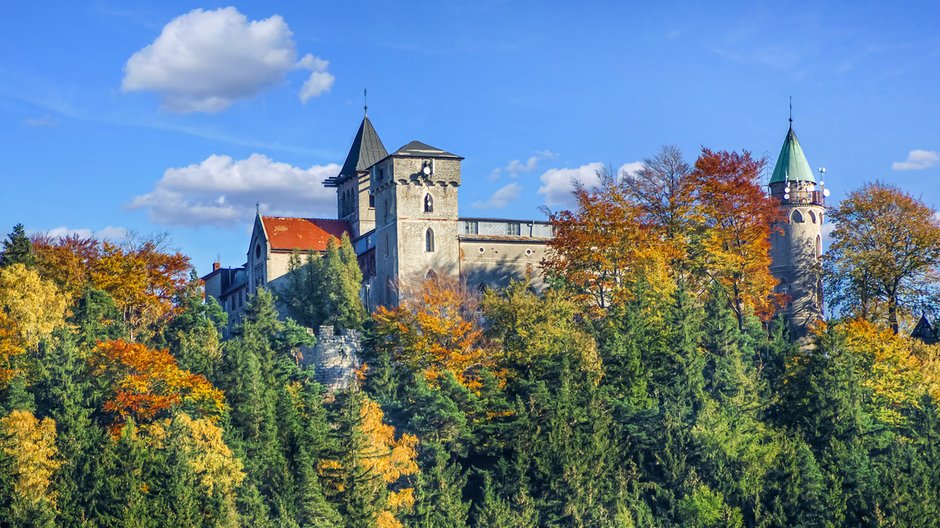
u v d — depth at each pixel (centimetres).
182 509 9150
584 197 13062
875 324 12456
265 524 9256
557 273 12862
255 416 10262
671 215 13212
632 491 10394
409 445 10194
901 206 13438
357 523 9444
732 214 13062
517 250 14050
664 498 10275
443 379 11000
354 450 9731
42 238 13112
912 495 10019
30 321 11144
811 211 14600
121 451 9462
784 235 14538
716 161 13212
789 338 13412
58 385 10294
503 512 9819
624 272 12812
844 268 13525
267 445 10062
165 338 12362
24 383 10331
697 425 10644
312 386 11162
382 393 11244
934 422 10831
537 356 11356
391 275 13750
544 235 14375
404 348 11706
